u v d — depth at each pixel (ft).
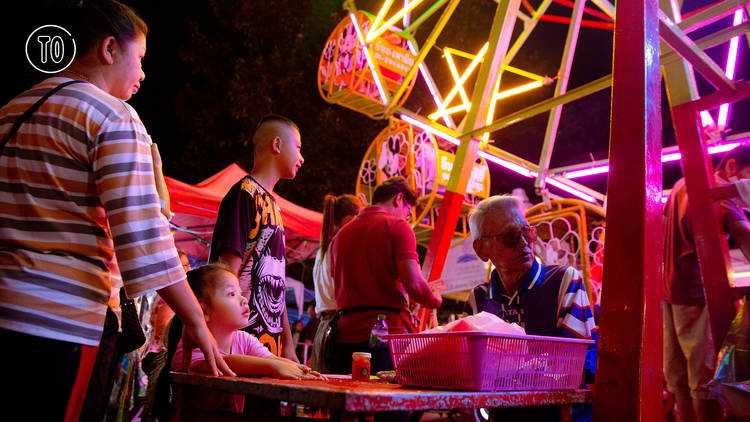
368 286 8.57
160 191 5.85
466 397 3.53
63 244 4.51
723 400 6.43
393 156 21.11
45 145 4.61
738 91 8.94
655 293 4.67
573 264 18.26
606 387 4.52
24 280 4.26
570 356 4.65
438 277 11.18
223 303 6.13
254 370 5.20
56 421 4.29
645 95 5.08
